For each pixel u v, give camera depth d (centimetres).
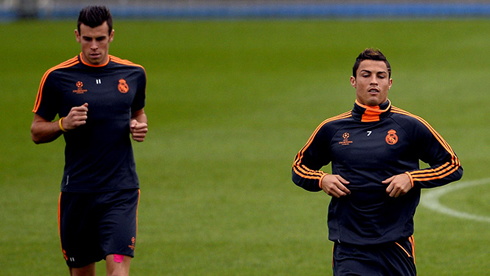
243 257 2386
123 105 1725
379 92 1545
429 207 2977
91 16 1684
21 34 11806
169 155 4097
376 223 1529
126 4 16212
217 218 2862
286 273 2228
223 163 3881
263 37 11131
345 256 1557
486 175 3525
